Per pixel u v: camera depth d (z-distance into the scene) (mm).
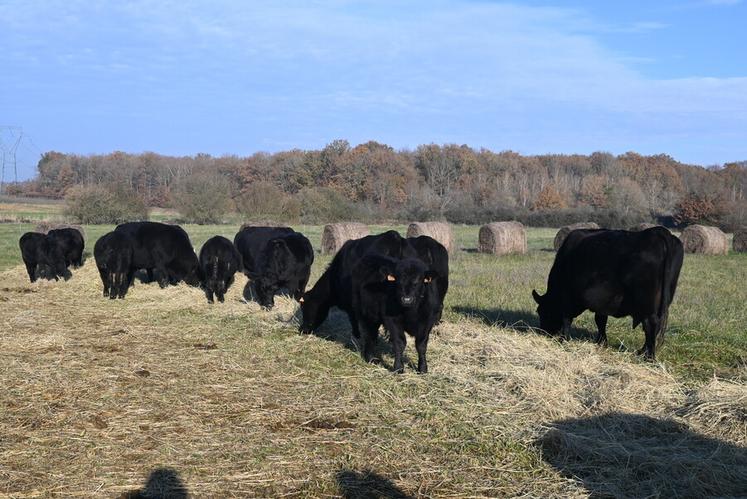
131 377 7926
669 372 8344
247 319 11516
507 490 5195
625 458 5734
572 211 59562
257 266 12477
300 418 6625
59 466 5422
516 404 6973
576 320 11891
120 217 48469
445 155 85125
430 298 7992
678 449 5949
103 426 6340
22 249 16469
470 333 9836
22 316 11711
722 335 10438
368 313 8555
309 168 79375
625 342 10156
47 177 90875
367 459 5680
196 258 14938
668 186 90875
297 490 5121
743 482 5438
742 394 7039
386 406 6969
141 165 96000
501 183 80812
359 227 25188
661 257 8977
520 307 12969
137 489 5055
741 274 19250
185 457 5641
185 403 7027
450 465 5609
